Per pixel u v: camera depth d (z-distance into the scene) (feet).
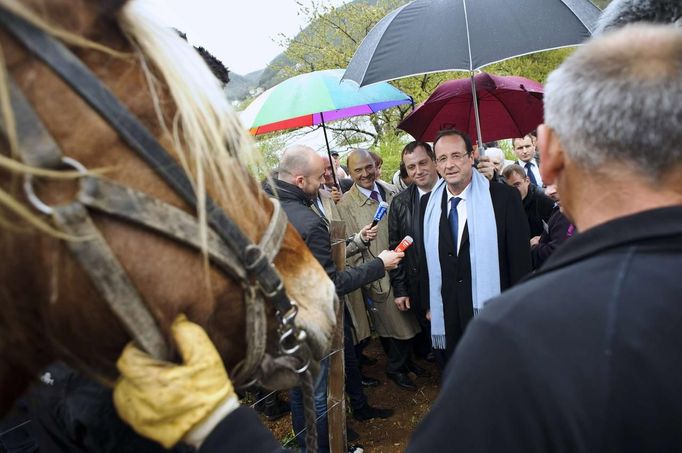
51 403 3.40
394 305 11.50
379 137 30.53
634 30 2.50
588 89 2.37
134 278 2.17
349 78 9.96
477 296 8.79
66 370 3.28
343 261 8.27
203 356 2.26
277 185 8.48
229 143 2.66
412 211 10.93
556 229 9.02
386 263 8.66
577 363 2.03
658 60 2.27
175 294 2.29
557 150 2.72
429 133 13.53
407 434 10.37
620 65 2.32
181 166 2.32
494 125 13.32
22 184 1.93
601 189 2.43
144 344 2.18
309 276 3.05
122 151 2.16
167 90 2.41
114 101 2.15
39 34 2.00
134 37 2.36
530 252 8.86
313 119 16.19
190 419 2.17
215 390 2.24
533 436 2.03
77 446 3.52
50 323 2.19
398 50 9.12
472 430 2.11
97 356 2.33
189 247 2.33
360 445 9.95
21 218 1.95
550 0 8.59
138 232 2.17
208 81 2.59
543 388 2.03
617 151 2.30
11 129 1.86
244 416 2.29
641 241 2.24
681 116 2.18
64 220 1.95
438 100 12.22
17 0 1.96
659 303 2.06
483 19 8.54
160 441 2.19
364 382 12.41
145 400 2.17
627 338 2.01
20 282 2.08
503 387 2.10
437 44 8.70
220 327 2.58
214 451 2.19
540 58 31.37
